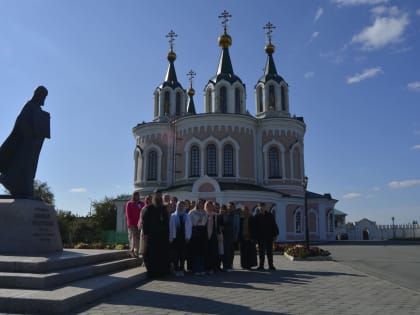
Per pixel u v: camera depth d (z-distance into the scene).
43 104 13.75
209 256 13.27
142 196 43.97
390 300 8.58
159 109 48.91
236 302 8.21
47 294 7.52
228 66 46.59
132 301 8.23
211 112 43.31
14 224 11.72
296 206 42.47
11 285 8.23
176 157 43.25
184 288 9.96
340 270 14.50
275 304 8.05
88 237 41.69
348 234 75.56
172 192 37.31
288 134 44.25
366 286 10.55
